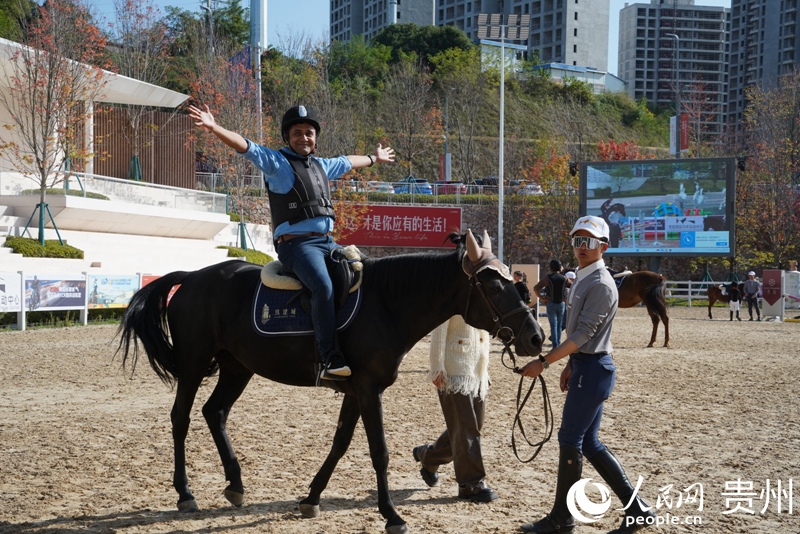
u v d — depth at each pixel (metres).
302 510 5.18
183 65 50.53
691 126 76.06
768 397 10.38
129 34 43.88
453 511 5.35
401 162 63.28
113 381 11.41
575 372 4.79
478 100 74.38
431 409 9.14
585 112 91.94
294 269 5.15
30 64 25.06
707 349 17.48
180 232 31.05
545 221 47.91
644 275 18.20
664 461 6.73
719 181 35.78
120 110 35.72
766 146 53.56
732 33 154.75
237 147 4.98
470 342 5.57
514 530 4.93
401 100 67.88
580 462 4.74
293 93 53.34
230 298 5.47
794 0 138.25
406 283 5.07
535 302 19.41
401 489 5.91
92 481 6.01
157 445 7.26
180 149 38.34
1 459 6.66
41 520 5.05
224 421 5.66
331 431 7.91
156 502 5.50
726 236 35.72
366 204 43.47
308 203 5.24
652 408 9.48
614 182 37.66
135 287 23.09
